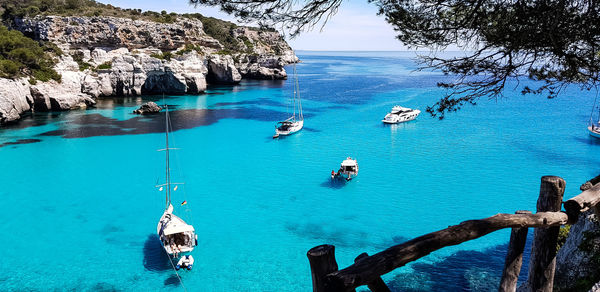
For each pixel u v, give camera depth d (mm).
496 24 8672
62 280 21734
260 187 36469
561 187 6805
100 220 29688
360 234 27188
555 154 45094
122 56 90375
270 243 25938
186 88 96375
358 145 50531
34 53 74062
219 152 47844
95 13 104625
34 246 25625
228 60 118688
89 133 55125
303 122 64312
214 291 20688
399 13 9461
